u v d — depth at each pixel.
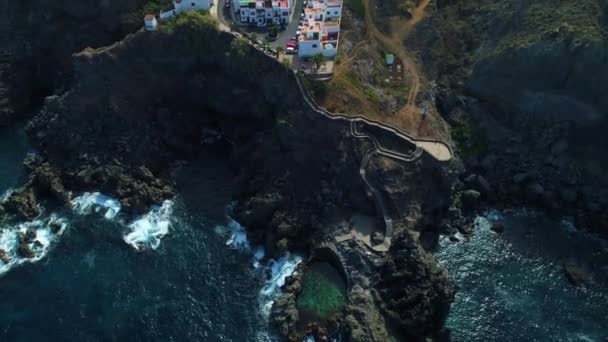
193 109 135.38
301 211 115.94
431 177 119.69
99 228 117.62
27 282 108.25
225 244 115.38
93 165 125.25
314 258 112.81
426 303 99.12
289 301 103.81
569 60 117.69
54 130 128.50
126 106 129.62
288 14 132.88
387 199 115.19
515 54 123.12
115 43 131.75
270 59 124.19
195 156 131.00
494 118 129.38
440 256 113.94
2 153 133.25
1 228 117.44
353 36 132.25
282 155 121.06
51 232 116.81
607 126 119.50
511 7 133.00
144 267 110.94
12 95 142.12
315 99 121.50
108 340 99.25
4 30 145.62
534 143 125.38
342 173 117.94
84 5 138.88
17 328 100.81
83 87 128.62
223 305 105.38
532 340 101.00
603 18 118.25
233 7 136.38
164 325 101.75
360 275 106.94
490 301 106.56
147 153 126.62
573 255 113.75
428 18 136.38
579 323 103.25
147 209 120.94
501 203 123.00
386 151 118.75
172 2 134.88
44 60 144.62
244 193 121.94
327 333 100.75
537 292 108.00
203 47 129.12
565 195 120.94
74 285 107.75
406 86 128.50
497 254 114.19
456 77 134.50
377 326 99.12
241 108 130.00
